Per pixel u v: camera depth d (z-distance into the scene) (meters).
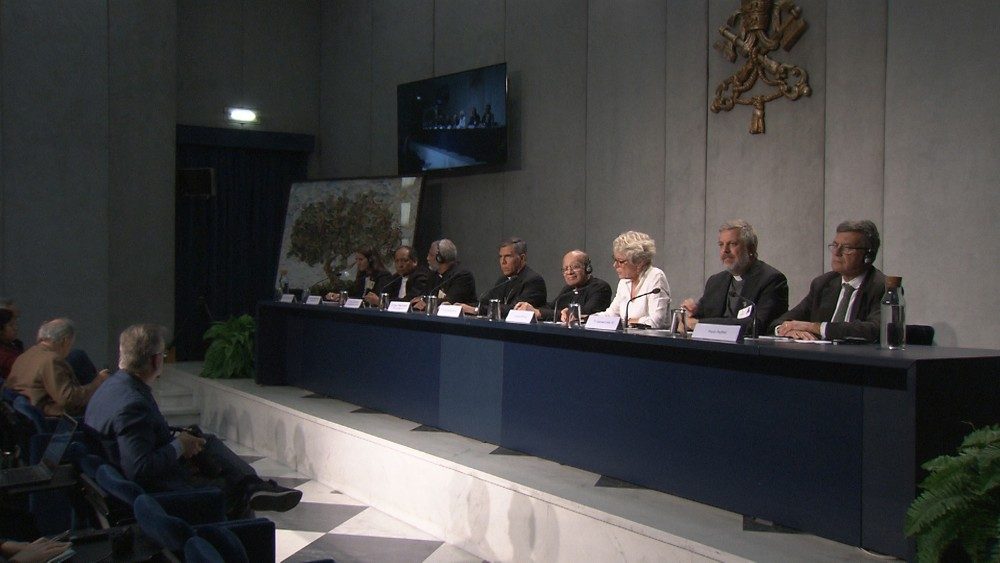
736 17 5.88
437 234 8.62
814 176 5.42
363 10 9.48
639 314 4.42
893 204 4.96
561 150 7.27
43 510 3.42
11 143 8.03
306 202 9.15
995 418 2.74
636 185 6.62
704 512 3.22
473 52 8.16
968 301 4.60
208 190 9.14
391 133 9.11
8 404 4.14
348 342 5.95
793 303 5.51
